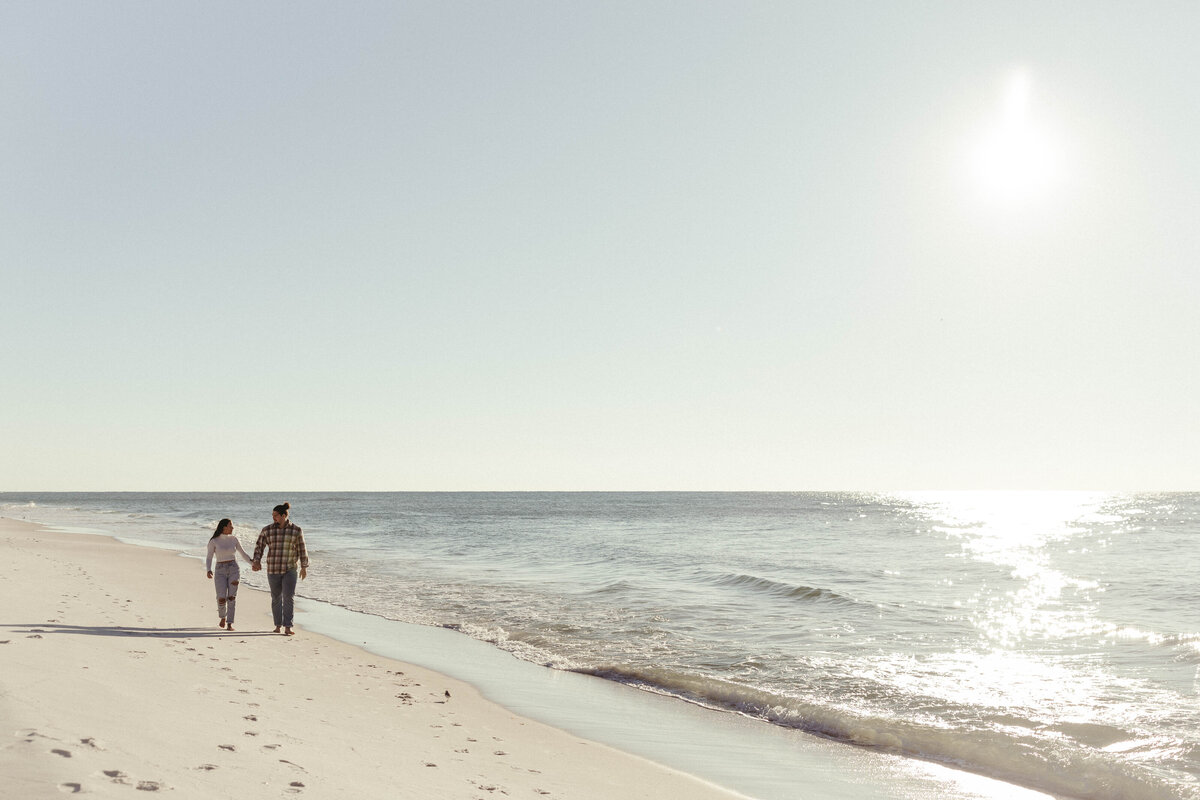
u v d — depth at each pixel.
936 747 8.66
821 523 73.00
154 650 9.65
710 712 10.15
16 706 5.42
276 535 13.52
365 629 15.16
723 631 16.03
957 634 15.96
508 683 11.22
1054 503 188.00
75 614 12.15
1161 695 11.01
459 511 104.25
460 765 6.73
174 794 4.29
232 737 5.98
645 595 21.08
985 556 37.88
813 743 8.87
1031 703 10.59
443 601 19.62
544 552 36.25
